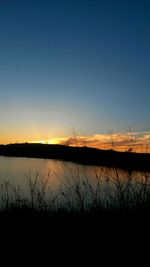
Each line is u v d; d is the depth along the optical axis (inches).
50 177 372.8
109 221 194.5
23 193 295.9
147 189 217.0
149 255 166.2
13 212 236.2
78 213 219.1
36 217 222.7
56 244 182.1
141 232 183.5
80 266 161.6
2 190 313.3
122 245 175.0
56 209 234.2
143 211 200.4
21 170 602.5
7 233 197.2
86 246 177.8
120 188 218.8
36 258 169.9
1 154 1727.4
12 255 174.1
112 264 161.2
